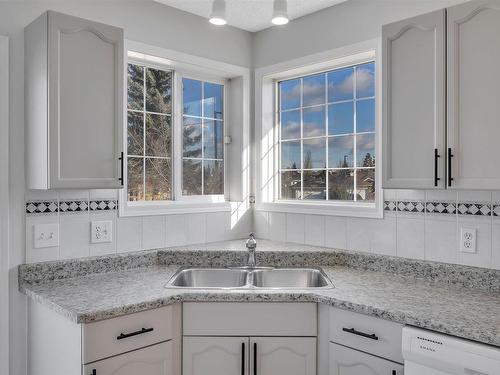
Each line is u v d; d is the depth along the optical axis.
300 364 2.01
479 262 2.11
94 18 2.42
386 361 1.76
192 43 2.88
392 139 2.09
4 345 2.10
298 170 3.16
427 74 1.95
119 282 2.21
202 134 3.13
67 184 2.00
